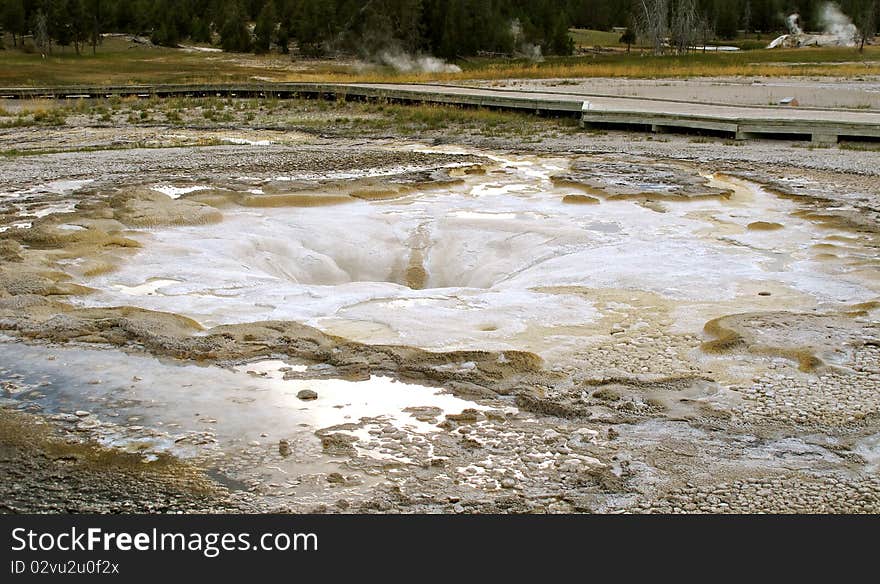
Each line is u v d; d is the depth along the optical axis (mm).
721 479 5246
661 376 6629
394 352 6988
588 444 5652
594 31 82938
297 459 5469
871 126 17984
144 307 8086
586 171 15055
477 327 7648
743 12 84500
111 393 6375
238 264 9555
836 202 12492
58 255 9484
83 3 61156
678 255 9820
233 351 7047
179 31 67375
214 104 28641
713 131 19938
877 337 7297
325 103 28656
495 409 6137
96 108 27344
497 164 16266
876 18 72438
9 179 13992
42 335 7387
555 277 9094
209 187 13117
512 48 64000
